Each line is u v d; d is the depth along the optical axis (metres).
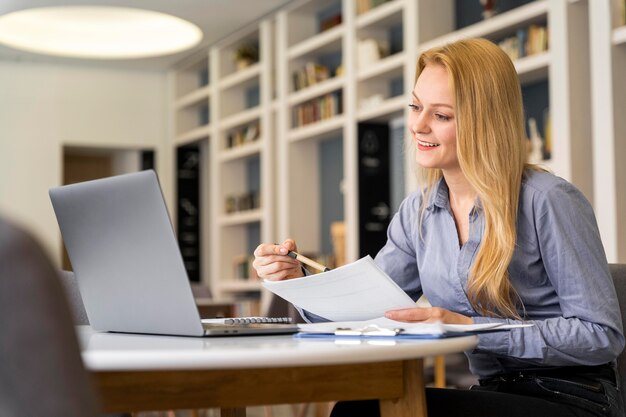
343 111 7.65
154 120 10.80
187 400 1.34
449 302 2.09
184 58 10.20
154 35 9.91
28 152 10.20
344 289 1.71
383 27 7.44
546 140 5.73
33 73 10.27
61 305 0.71
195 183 10.79
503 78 2.01
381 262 2.32
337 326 1.70
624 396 2.03
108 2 8.02
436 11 6.65
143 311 1.72
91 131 10.50
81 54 9.91
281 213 8.44
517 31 5.93
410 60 6.61
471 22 6.59
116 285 1.77
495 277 1.94
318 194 8.52
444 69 2.04
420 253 2.19
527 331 1.82
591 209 2.00
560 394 1.90
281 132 8.44
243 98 9.81
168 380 1.33
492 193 1.96
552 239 1.94
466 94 1.99
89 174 12.41
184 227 10.72
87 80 10.50
